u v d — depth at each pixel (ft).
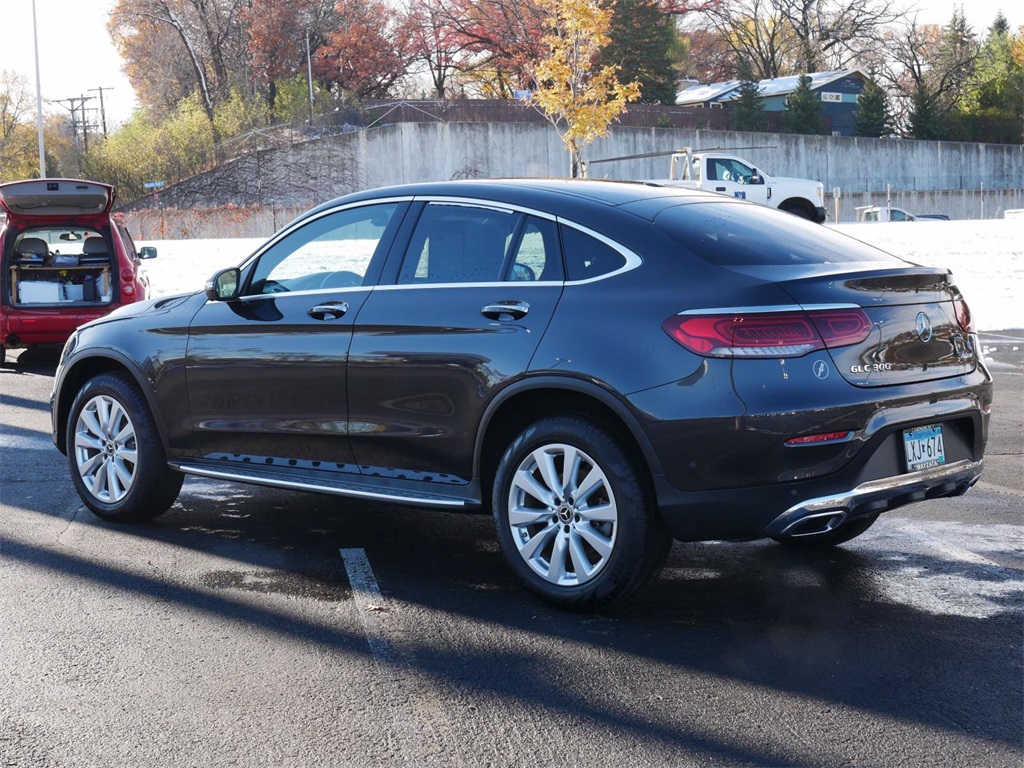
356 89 219.61
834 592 15.78
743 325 13.47
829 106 245.45
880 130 229.04
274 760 10.59
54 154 317.63
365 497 16.79
